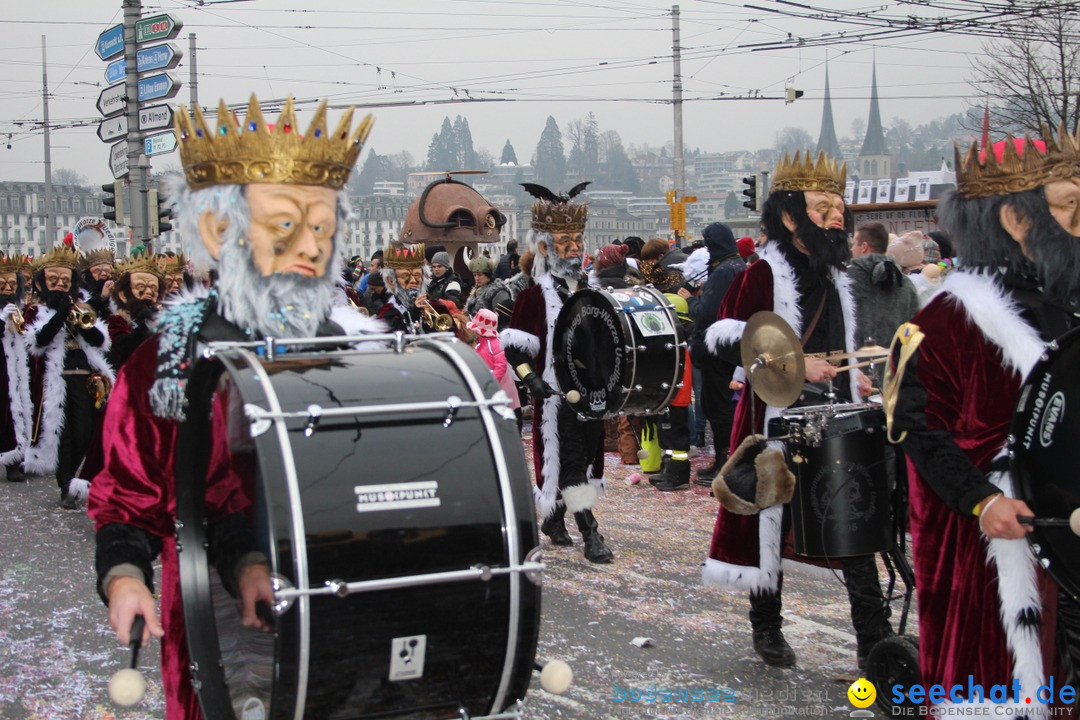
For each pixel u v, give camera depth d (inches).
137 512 107.1
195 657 106.3
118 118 590.6
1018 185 127.2
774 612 189.2
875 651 165.9
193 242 116.0
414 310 309.7
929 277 311.3
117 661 195.9
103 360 329.4
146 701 178.4
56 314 327.6
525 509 96.7
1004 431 125.3
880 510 166.6
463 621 94.7
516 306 260.5
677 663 191.9
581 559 257.8
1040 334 124.7
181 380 107.0
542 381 253.8
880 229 272.4
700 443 403.9
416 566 92.3
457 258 714.2
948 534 129.1
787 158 189.5
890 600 177.8
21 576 250.7
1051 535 118.9
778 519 181.0
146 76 570.9
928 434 125.8
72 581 246.5
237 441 97.0
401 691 94.7
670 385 247.8
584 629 209.5
